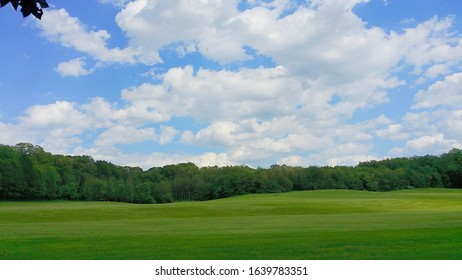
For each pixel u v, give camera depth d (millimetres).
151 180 187000
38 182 136125
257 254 18281
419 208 78625
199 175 186375
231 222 42312
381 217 46688
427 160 189250
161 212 68375
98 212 65438
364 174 174375
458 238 21641
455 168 172500
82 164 176000
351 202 89188
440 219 40594
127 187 161625
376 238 22438
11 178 130375
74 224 41344
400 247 19281
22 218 57094
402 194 122125
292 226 34625
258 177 168625
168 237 25219
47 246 21766
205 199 171375
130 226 37219
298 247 19859
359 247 19516
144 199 161875
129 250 19812
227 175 170750
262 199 109062
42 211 64312
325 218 46969
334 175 176375
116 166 191875
